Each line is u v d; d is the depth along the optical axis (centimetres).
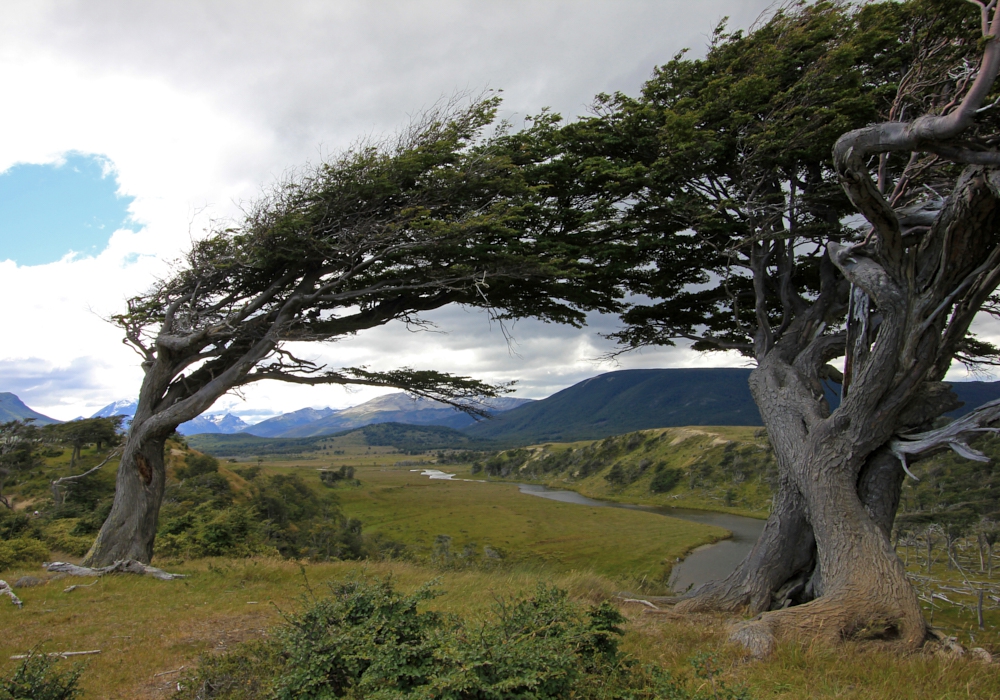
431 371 1582
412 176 1465
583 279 1466
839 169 823
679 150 1209
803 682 638
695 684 571
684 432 11144
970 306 938
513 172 1458
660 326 1612
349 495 8194
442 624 591
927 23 1066
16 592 1105
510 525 6181
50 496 3522
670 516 6925
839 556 956
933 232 890
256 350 1498
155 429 1427
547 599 606
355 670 492
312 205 1438
